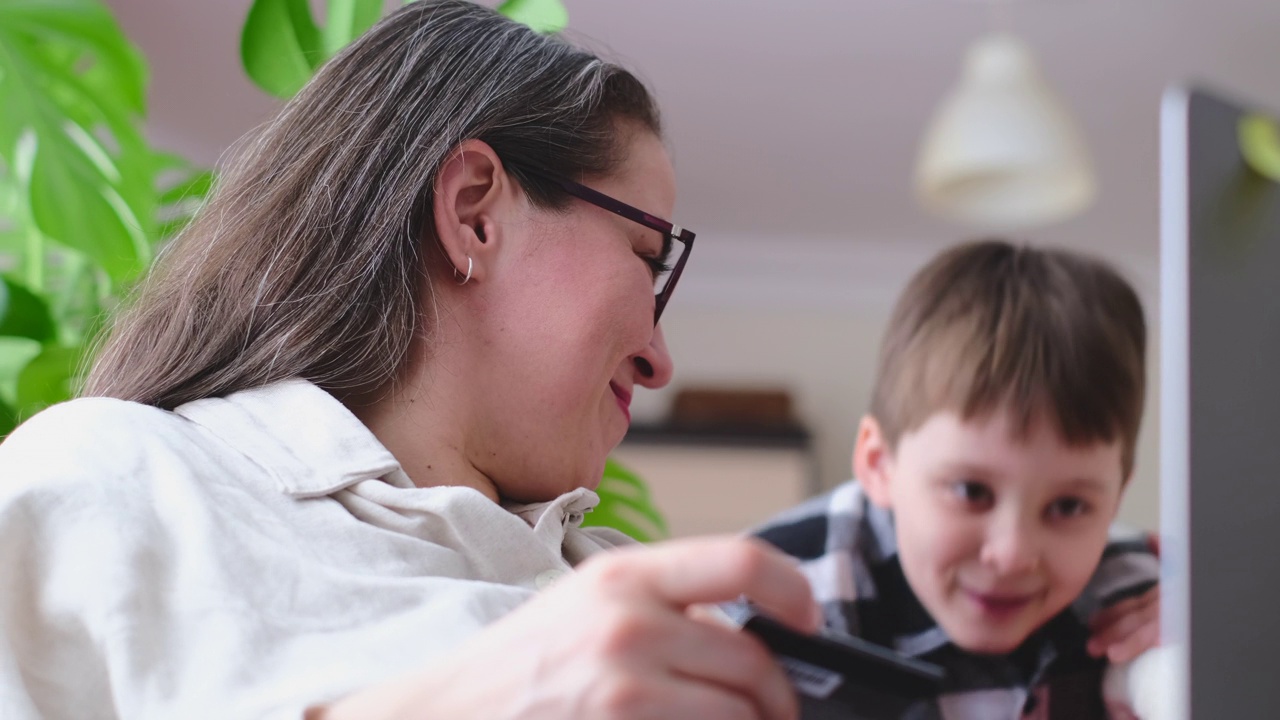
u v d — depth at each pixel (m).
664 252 0.83
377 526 0.63
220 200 0.78
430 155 0.73
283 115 0.78
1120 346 1.05
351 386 0.70
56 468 0.57
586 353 0.74
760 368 4.55
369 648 0.54
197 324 0.72
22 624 0.54
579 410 0.74
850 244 4.45
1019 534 1.04
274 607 0.55
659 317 0.85
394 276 0.71
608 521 1.27
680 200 4.14
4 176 1.41
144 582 0.54
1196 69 3.15
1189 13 2.91
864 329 4.57
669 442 4.10
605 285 0.75
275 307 0.71
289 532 0.59
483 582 0.60
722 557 0.39
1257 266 0.57
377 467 0.64
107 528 0.55
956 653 1.09
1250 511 0.55
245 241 0.74
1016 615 1.06
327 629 0.55
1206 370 0.54
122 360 0.75
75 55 1.44
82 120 1.41
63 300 1.36
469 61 0.77
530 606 0.41
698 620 0.40
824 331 4.57
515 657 0.39
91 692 0.52
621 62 1.04
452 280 0.73
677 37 3.05
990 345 1.03
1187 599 0.53
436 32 0.78
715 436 4.09
